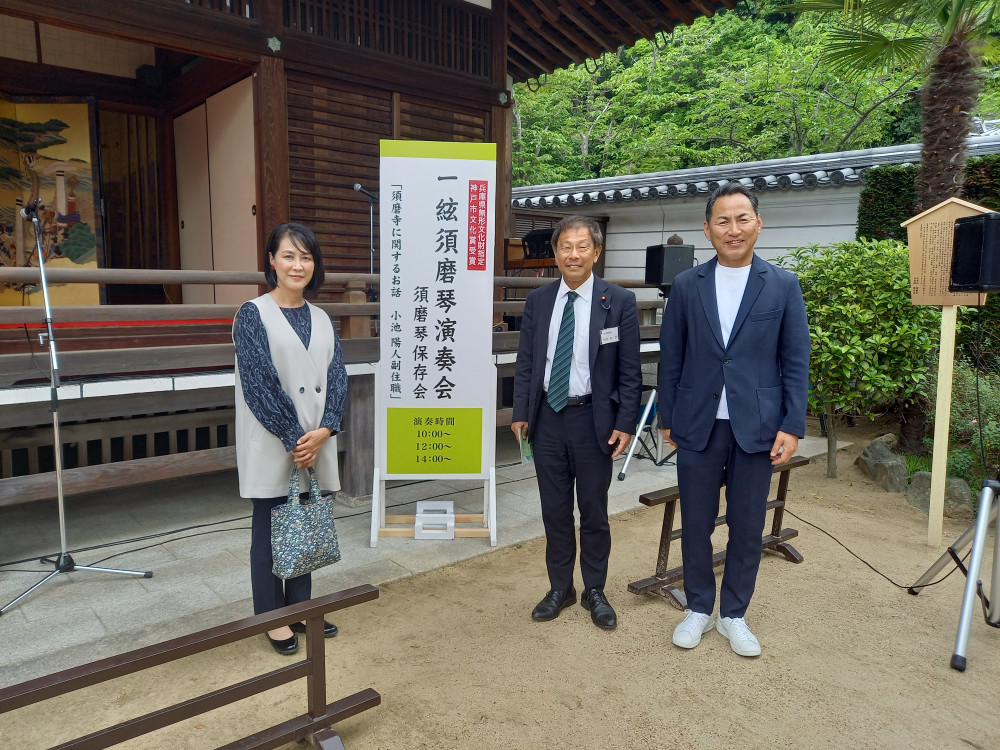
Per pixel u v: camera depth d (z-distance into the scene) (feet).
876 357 15.46
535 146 68.49
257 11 16.07
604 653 8.71
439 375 12.37
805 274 16.47
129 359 11.19
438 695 7.73
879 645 9.02
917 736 7.12
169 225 22.49
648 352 19.85
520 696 7.73
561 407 9.07
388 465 12.51
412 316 12.21
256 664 8.38
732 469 8.73
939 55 18.29
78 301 20.84
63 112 20.06
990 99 37.45
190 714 5.92
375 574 11.04
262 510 8.32
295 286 8.07
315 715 6.74
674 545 12.71
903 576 11.32
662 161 55.47
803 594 10.57
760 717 7.41
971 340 21.15
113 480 11.59
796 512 14.62
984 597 9.48
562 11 21.43
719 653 8.75
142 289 22.95
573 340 9.07
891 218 23.41
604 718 7.35
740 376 8.38
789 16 63.10
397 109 18.84
